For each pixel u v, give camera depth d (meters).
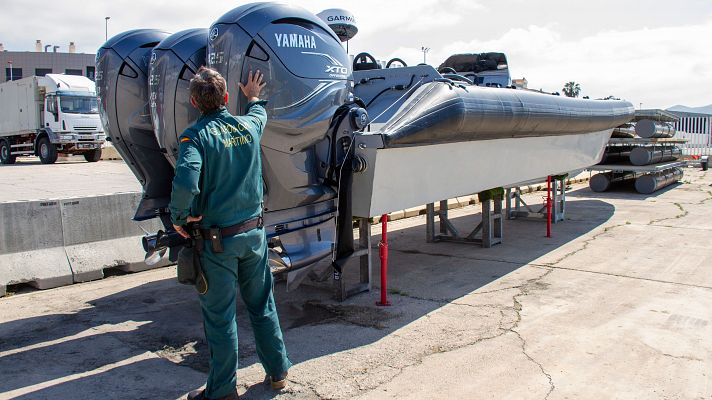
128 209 6.10
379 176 4.36
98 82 4.75
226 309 2.89
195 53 4.21
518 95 5.84
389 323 4.20
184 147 2.73
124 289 5.34
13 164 24.41
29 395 3.12
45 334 4.11
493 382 3.16
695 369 3.29
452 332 3.98
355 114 4.25
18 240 5.31
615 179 13.29
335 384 3.18
